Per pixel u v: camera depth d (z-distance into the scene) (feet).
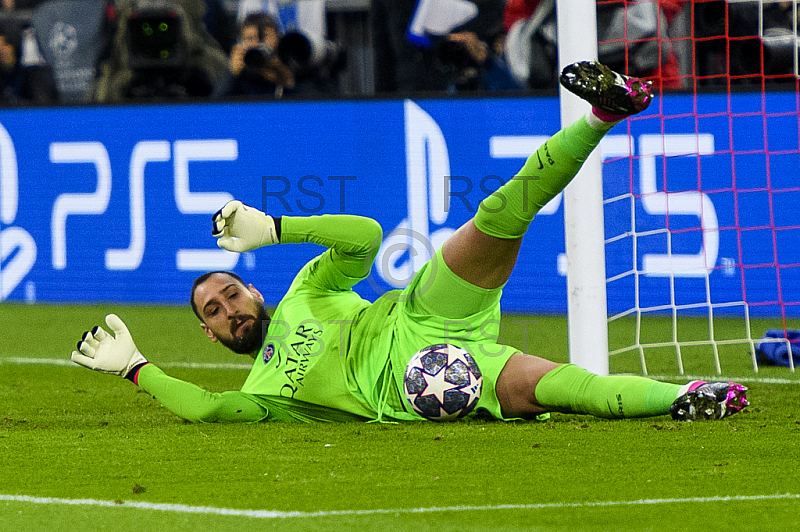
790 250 86.84
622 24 89.76
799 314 87.40
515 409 48.93
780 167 86.84
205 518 34.91
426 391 48.65
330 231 49.44
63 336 88.07
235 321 51.90
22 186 103.35
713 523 33.37
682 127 87.97
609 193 89.25
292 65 102.63
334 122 95.66
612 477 39.11
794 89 86.22
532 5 101.50
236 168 97.91
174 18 103.19
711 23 90.17
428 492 37.35
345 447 44.80
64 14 119.85
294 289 52.60
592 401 47.09
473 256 48.08
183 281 99.71
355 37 114.83
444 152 93.50
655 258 89.40
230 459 43.11
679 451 42.98
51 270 103.35
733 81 90.89
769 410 53.72
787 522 33.35
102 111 100.68
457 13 104.68
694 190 87.86
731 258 87.86
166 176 99.55
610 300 90.33
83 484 39.83
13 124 103.19
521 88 103.30
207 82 109.40
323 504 36.14
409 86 106.42
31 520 35.29
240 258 97.04
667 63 89.66
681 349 77.92
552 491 37.27
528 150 92.02
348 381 50.21
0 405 60.44
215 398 50.98
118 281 101.60
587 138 45.93
